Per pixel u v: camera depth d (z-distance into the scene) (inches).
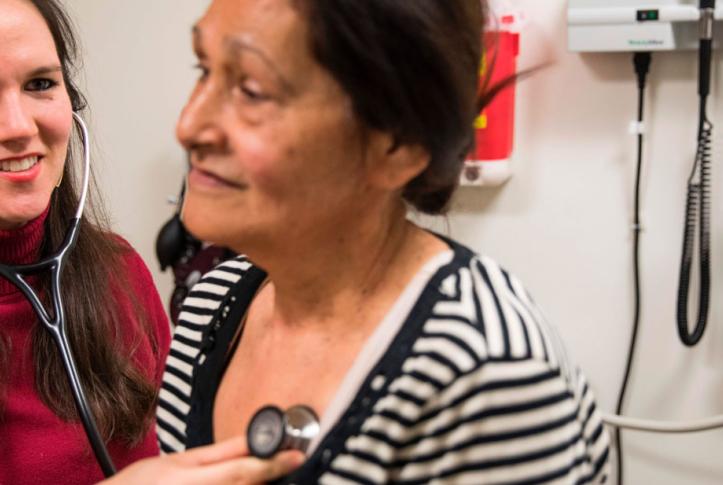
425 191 26.6
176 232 68.1
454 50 23.4
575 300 66.1
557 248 65.9
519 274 67.2
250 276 31.5
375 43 22.0
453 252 26.0
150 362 53.0
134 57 76.1
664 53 60.6
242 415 28.3
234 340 30.6
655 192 62.6
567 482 22.8
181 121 24.2
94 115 78.0
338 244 25.5
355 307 26.5
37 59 43.6
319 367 26.6
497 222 66.9
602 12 58.8
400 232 26.7
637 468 65.7
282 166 23.2
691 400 63.9
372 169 24.2
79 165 53.3
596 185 64.1
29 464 45.8
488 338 22.9
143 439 49.9
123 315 52.1
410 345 23.8
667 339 63.9
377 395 23.6
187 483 24.5
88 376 48.2
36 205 45.2
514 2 63.2
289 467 24.1
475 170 62.8
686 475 64.6
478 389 22.5
